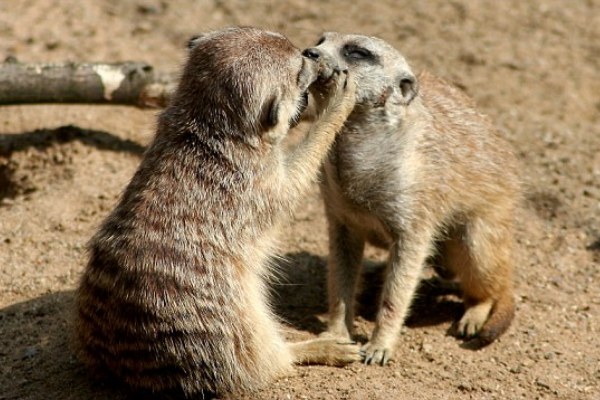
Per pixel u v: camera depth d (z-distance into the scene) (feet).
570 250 38.88
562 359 31.53
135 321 26.78
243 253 28.27
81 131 44.45
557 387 29.89
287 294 35.88
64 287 34.73
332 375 29.63
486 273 34.27
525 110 48.85
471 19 57.41
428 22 56.85
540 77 51.96
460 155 33.55
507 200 35.01
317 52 30.35
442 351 32.09
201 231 27.63
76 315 28.73
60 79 42.57
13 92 42.29
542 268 37.63
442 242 35.42
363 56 31.76
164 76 43.65
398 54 32.50
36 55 50.70
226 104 28.17
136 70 43.24
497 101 49.32
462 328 33.27
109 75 43.01
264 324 28.43
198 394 27.71
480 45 54.65
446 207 33.58
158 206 27.68
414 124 32.37
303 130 42.60
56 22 54.80
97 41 52.90
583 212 41.19
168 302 26.68
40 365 30.19
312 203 41.83
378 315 32.01
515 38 55.67
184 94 29.09
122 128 45.52
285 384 28.78
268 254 29.43
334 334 32.27
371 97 31.60
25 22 54.39
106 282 27.37
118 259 27.27
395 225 32.42
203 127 28.43
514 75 52.01
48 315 33.01
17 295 34.35
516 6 59.16
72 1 57.41
